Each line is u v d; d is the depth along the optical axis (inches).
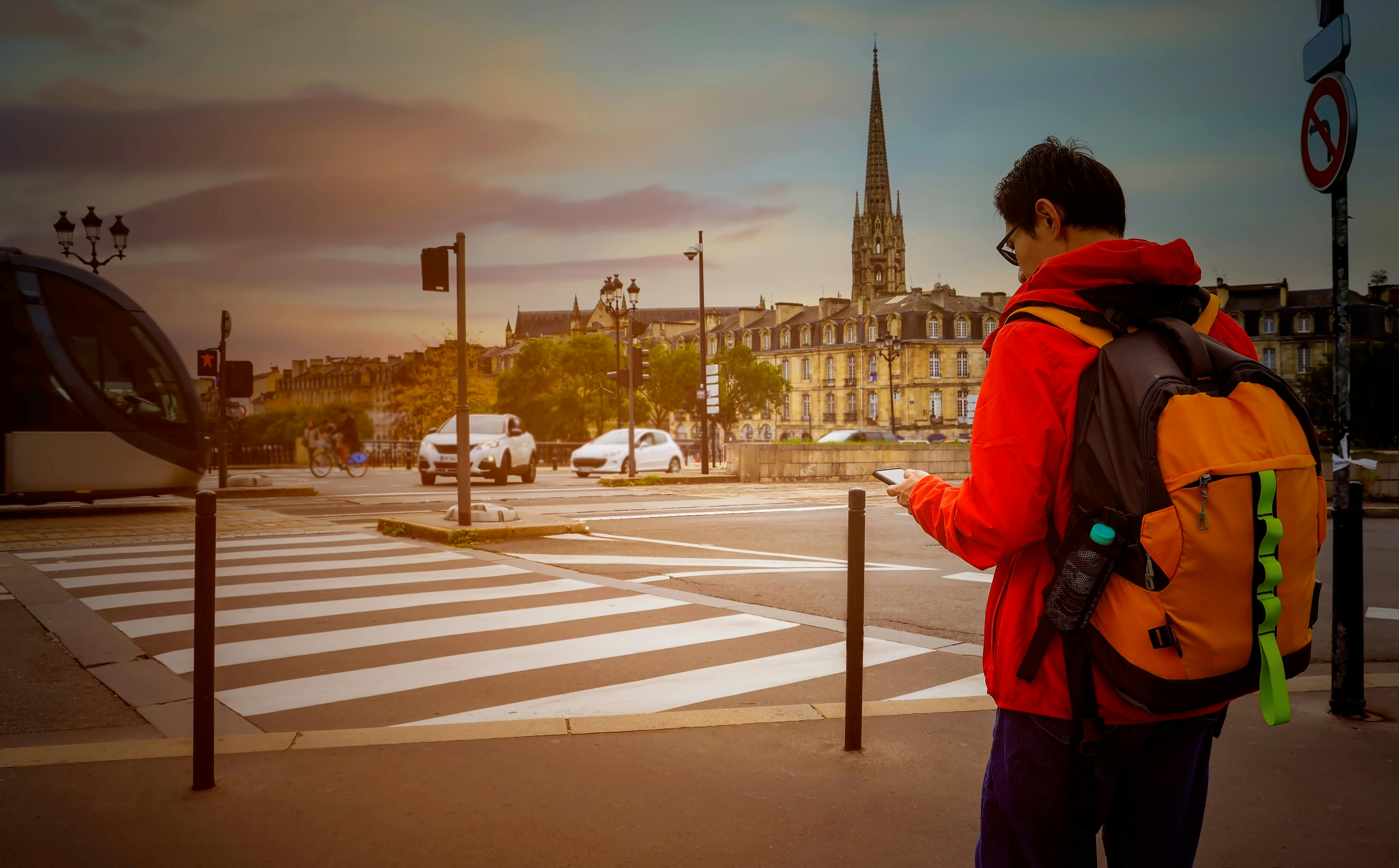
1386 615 273.1
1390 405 1881.2
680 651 209.0
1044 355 59.1
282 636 220.7
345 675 187.5
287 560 340.5
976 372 3868.1
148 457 522.6
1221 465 51.4
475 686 180.1
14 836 109.6
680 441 2625.5
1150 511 52.8
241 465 1496.1
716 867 103.7
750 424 4579.2
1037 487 57.9
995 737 65.4
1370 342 1973.4
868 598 283.6
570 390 3097.9
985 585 308.7
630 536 435.8
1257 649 52.1
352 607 255.6
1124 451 54.8
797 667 196.4
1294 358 3570.4
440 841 109.7
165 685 179.8
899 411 3895.2
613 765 134.6
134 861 104.1
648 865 104.0
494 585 291.4
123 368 519.2
